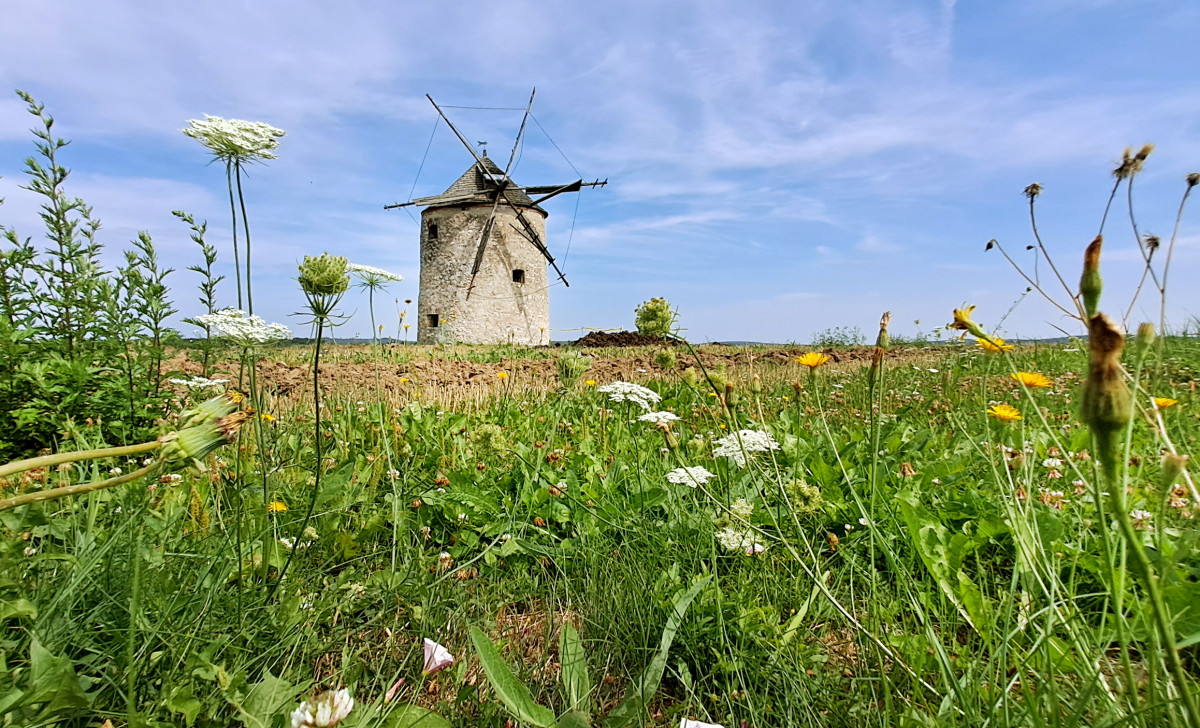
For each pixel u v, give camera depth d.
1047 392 5.11
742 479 2.79
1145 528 2.03
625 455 3.55
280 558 2.12
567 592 2.15
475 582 2.23
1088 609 1.92
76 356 3.63
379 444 3.64
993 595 2.04
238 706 1.24
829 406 5.61
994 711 1.31
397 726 1.32
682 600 1.64
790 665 1.65
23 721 1.21
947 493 2.74
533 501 2.76
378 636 1.88
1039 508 2.31
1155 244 1.64
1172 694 1.20
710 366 10.58
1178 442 2.96
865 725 1.45
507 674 1.41
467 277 30.61
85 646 1.47
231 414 1.00
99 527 1.95
